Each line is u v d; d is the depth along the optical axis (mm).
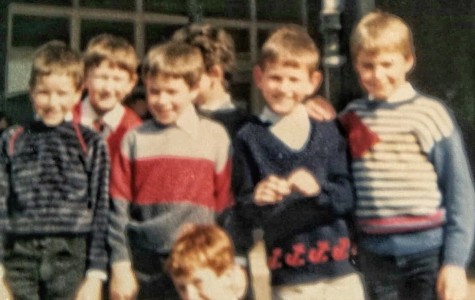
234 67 2445
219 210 2240
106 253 2205
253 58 2740
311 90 2371
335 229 2229
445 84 3127
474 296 2555
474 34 3131
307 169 2213
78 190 2215
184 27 2500
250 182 2248
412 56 2316
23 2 2602
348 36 2773
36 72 2266
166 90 2242
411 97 2258
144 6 2723
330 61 2744
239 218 2238
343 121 2316
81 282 2195
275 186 2193
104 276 2191
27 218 2199
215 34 2426
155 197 2197
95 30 2676
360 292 2229
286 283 2217
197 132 2258
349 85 2732
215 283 1834
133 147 2246
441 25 3111
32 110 2506
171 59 2250
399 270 2227
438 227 2201
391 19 2283
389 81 2246
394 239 2201
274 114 2291
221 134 2293
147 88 2275
